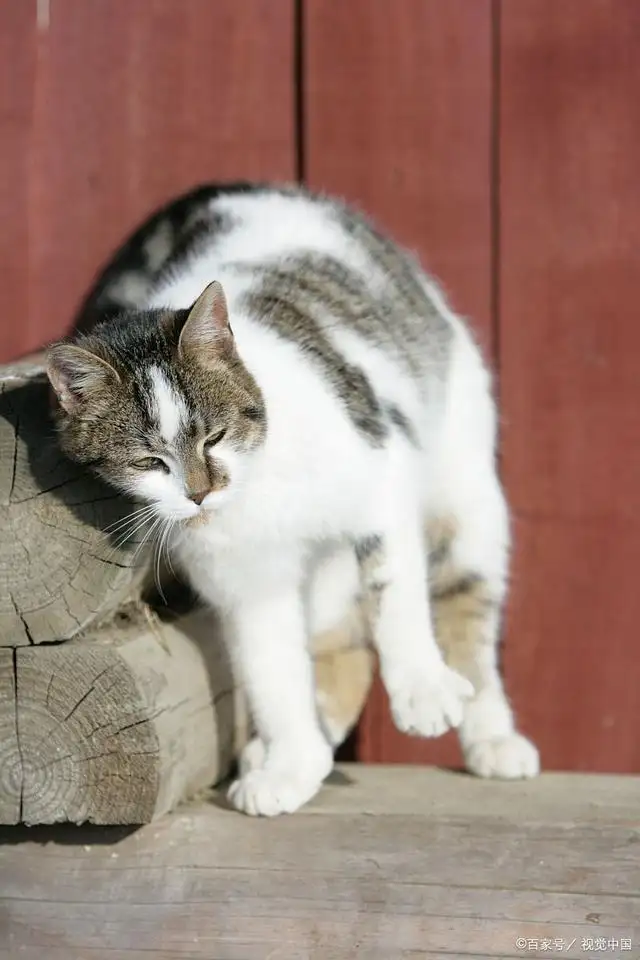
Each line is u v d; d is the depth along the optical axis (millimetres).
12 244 6316
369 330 4988
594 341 6059
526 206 6066
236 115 6219
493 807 4562
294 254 5176
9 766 4242
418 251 6113
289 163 6191
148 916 4004
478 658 5453
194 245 5410
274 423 4434
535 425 6109
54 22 6270
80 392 4277
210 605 4938
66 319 6293
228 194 5676
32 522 4188
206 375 4375
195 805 4648
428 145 6105
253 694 4891
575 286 6059
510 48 6047
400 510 4723
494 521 5566
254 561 4680
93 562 4227
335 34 6145
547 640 6164
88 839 4355
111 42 6258
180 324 4402
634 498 6074
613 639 6125
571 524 6113
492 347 6109
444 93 6094
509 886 4020
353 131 6145
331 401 4543
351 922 3924
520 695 6188
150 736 4207
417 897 3994
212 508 4414
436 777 5027
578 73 6020
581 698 6160
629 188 6016
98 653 4191
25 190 6305
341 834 4352
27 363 4922
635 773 6109
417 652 4727
